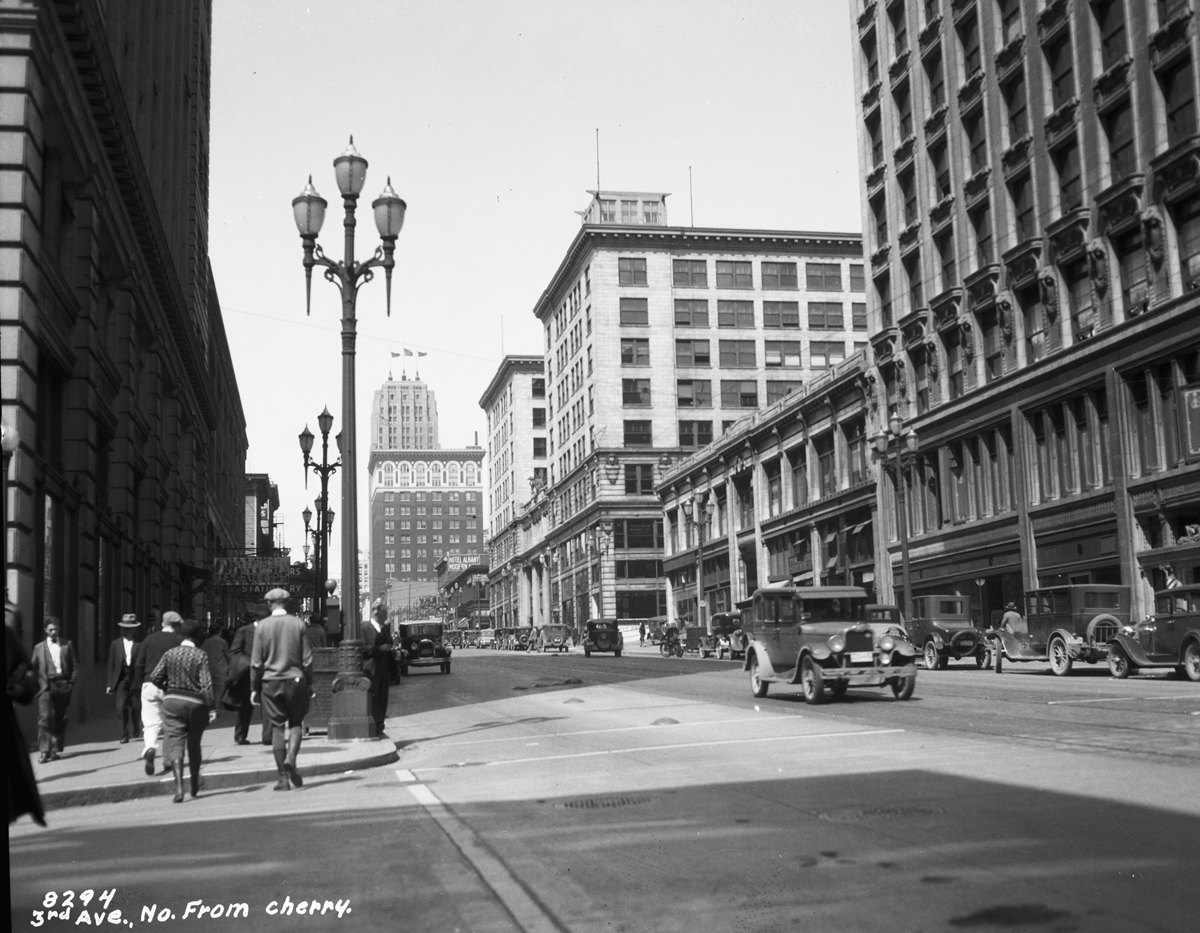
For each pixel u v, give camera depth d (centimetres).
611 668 4503
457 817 945
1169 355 3278
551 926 580
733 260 9581
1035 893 596
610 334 9381
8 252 1728
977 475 4425
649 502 9338
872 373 5184
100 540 2558
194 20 4750
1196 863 648
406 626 4812
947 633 3281
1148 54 3372
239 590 5041
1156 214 3312
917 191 4838
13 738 433
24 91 1752
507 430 13762
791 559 6341
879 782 1019
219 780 1247
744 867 694
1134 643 2433
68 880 744
